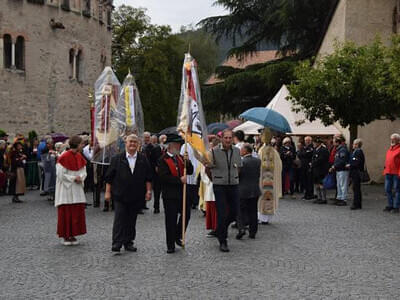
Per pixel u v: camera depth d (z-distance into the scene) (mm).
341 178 16094
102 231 11289
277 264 8344
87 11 33938
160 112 48250
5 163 16688
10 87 28641
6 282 7250
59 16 31516
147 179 9273
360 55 18375
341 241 10266
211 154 9445
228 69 35031
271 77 30250
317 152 16609
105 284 7145
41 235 10781
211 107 34594
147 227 11781
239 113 34312
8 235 10781
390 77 17672
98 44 35562
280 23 31672
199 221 12836
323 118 19156
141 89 48250
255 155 11164
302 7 31016
